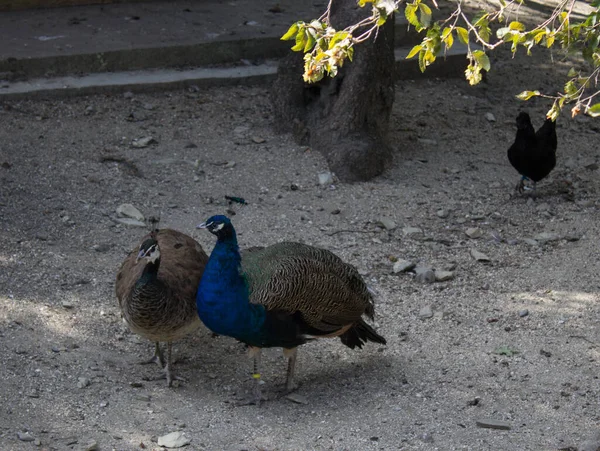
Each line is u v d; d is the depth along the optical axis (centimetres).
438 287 942
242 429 688
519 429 699
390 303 907
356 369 797
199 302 707
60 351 775
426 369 795
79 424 671
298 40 600
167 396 732
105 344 805
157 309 693
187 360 800
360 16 1195
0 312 816
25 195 1058
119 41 1413
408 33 1527
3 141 1178
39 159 1145
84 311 846
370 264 984
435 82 1507
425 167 1236
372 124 1222
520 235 1070
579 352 820
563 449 665
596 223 1094
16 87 1295
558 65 1595
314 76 593
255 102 1366
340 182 1168
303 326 725
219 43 1432
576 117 1434
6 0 1525
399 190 1162
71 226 1007
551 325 869
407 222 1087
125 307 713
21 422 665
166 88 1365
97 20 1512
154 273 690
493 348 828
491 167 1255
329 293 727
